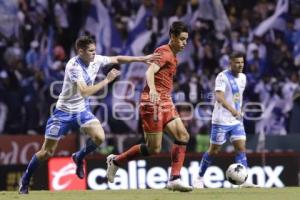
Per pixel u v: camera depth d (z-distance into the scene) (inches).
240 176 1291.8
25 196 1075.3
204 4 2474.2
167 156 1865.2
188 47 2372.0
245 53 2433.6
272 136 2118.6
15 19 2304.4
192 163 1876.2
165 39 2407.7
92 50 1128.8
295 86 2395.4
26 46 2288.4
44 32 2325.3
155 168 1856.5
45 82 2233.0
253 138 2101.4
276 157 1950.1
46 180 1774.1
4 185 1833.2
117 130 2145.7
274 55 2471.7
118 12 2397.9
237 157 1471.5
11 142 2025.1
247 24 2501.2
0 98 2178.9
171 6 2453.2
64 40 2340.1
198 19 2456.9
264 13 2532.0
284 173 1951.3
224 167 1882.4
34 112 2182.6
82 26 2369.6
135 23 2399.1
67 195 1089.4
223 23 2476.6
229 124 1464.1
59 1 2365.9
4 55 2241.6
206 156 1514.5
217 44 2422.5
